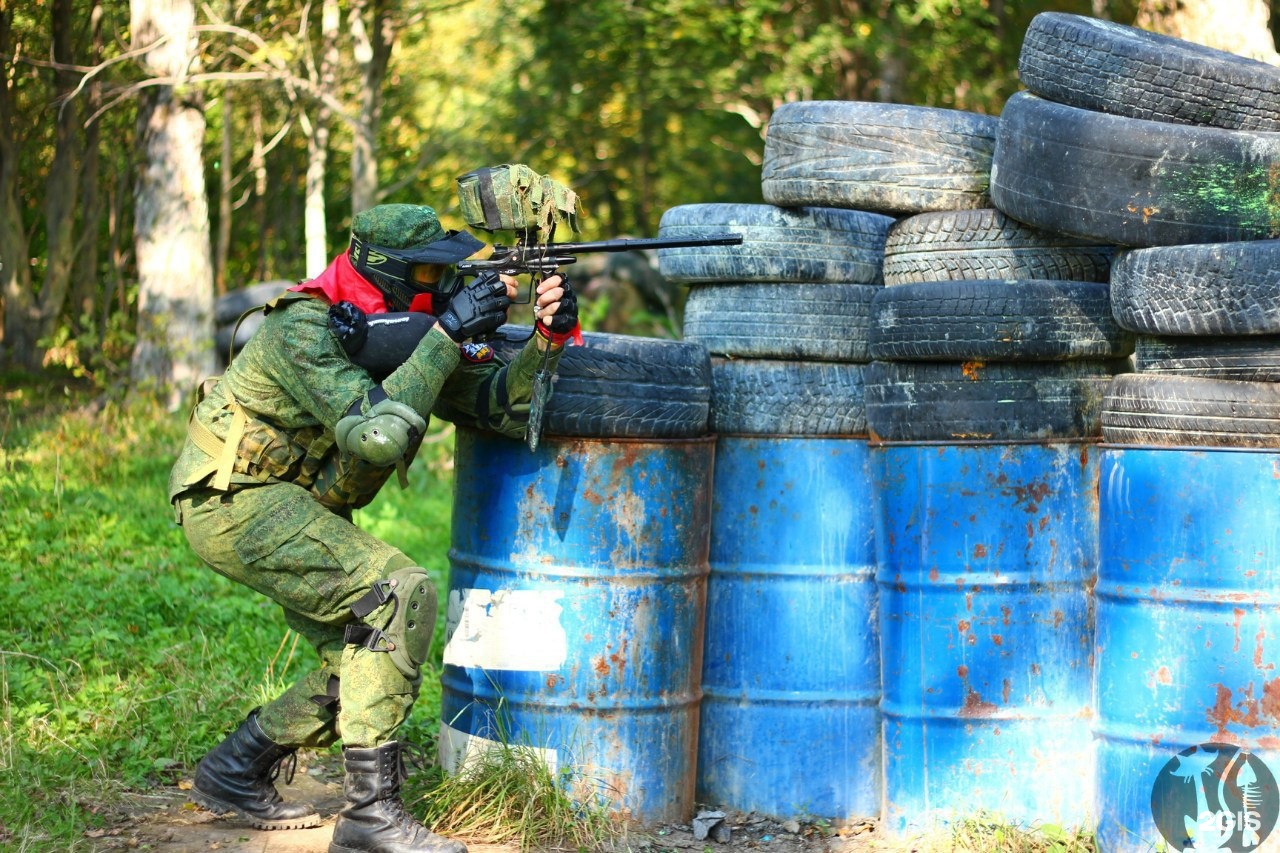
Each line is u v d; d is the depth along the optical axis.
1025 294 4.26
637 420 4.37
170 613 6.77
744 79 20.69
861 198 4.58
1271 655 3.90
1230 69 4.15
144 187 15.91
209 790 4.36
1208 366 4.00
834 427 4.75
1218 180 3.97
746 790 4.77
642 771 4.46
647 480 4.43
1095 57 4.23
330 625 4.14
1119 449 4.13
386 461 3.81
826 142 4.61
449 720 4.59
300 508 4.03
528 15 22.41
